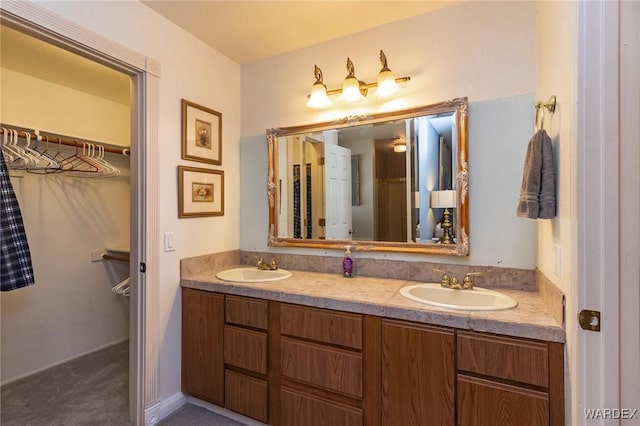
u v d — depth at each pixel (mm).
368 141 2031
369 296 1558
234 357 1800
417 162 1885
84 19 1483
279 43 2189
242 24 1963
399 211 1935
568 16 991
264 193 2387
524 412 1175
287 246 2273
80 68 2303
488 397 1232
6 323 2283
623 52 841
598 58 861
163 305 1881
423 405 1346
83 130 2752
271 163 2336
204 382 1899
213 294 1879
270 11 1836
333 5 1792
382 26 1995
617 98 844
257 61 2418
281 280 1918
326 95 2049
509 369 1201
